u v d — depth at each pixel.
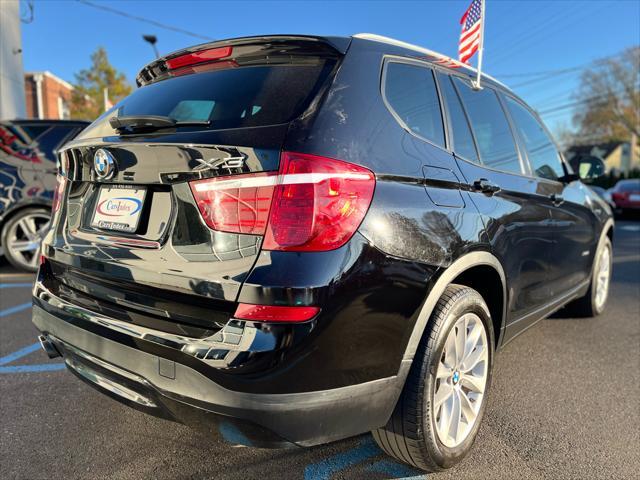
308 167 1.60
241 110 1.85
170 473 2.18
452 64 2.65
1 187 5.48
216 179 1.66
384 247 1.74
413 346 1.89
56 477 2.13
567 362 3.48
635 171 32.22
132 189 1.93
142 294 1.85
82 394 2.93
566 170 3.78
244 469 2.21
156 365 1.71
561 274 3.42
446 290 2.10
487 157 2.64
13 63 14.27
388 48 2.19
